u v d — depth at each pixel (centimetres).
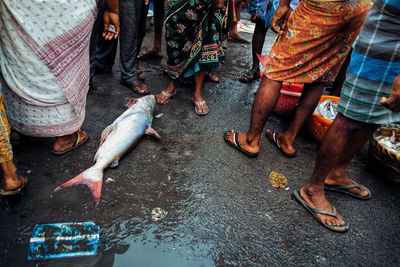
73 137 235
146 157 242
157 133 263
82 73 207
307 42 206
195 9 259
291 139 263
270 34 618
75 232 177
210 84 378
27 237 170
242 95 363
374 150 249
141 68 388
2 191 190
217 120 306
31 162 220
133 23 301
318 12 194
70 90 199
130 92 331
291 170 253
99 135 258
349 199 230
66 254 165
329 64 223
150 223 189
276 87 228
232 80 398
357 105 170
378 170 256
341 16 195
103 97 313
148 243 177
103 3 281
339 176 227
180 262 169
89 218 186
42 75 184
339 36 210
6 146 173
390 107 136
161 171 230
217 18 270
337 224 201
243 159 256
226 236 188
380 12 150
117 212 193
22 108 200
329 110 284
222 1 259
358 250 191
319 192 208
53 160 225
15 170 189
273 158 264
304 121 255
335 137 184
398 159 230
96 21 282
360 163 272
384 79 157
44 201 193
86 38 197
